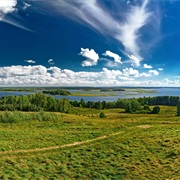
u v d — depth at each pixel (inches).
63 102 5246.1
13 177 1050.7
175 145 1565.0
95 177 1122.0
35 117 2906.0
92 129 2311.8
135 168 1225.4
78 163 1306.6
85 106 7500.0
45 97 5398.6
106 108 7313.0
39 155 1408.7
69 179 1097.4
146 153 1471.5
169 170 1177.4
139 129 2261.3
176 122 2832.2
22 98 5226.4
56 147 1611.7
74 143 1743.4
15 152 1439.5
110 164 1293.1
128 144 1675.7
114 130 2246.6
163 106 7672.2
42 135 1946.4
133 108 5876.0
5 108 4025.6
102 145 1667.1
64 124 2647.6
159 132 2011.6
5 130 2078.0
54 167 1230.9
